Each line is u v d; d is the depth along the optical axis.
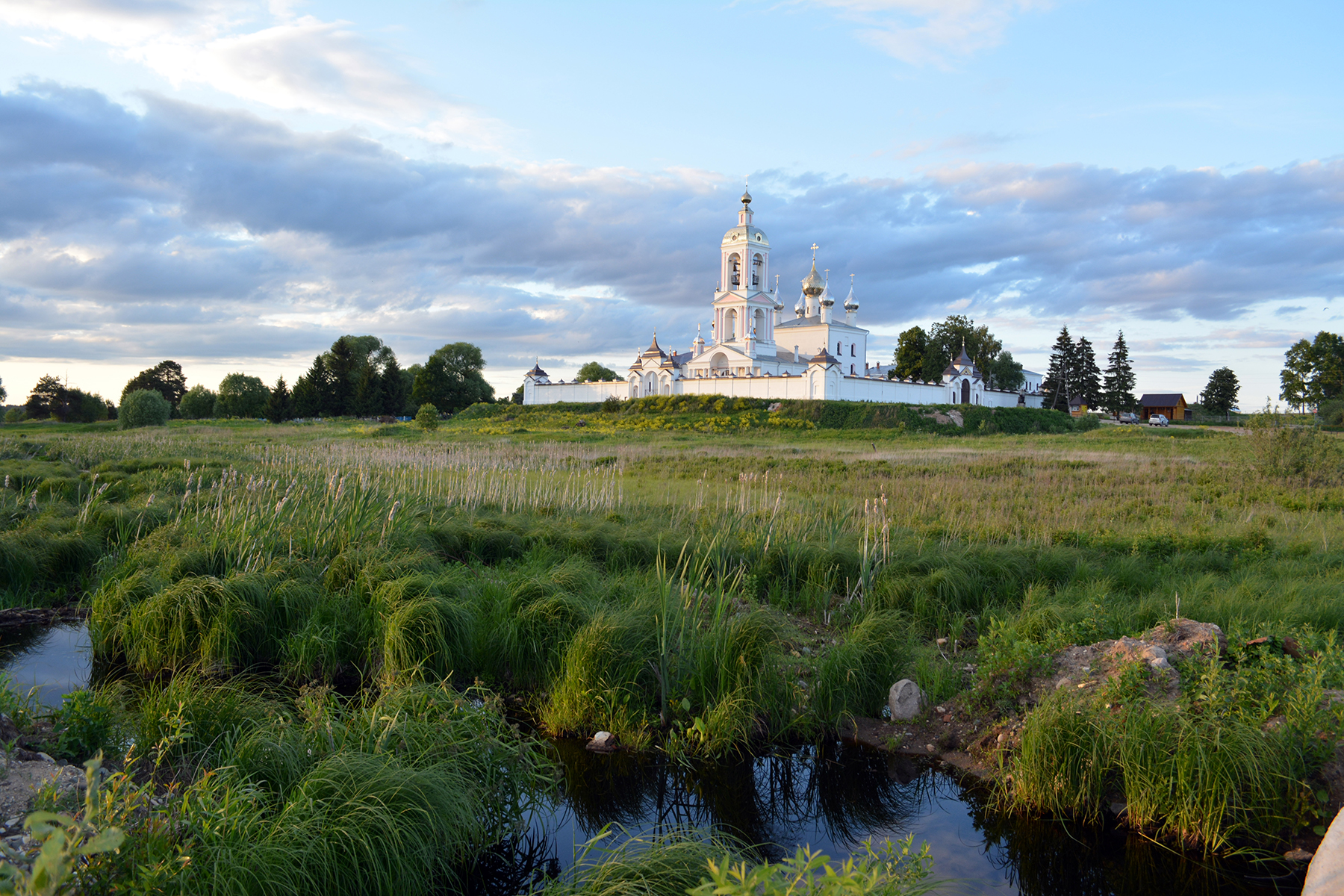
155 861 4.39
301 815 5.14
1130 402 116.06
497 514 16.66
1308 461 27.08
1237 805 6.04
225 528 12.66
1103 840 6.36
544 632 9.11
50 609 11.57
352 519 12.80
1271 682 6.75
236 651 9.38
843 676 8.50
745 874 3.63
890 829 6.70
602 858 5.64
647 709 8.30
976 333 115.44
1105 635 8.93
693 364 99.94
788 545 13.32
